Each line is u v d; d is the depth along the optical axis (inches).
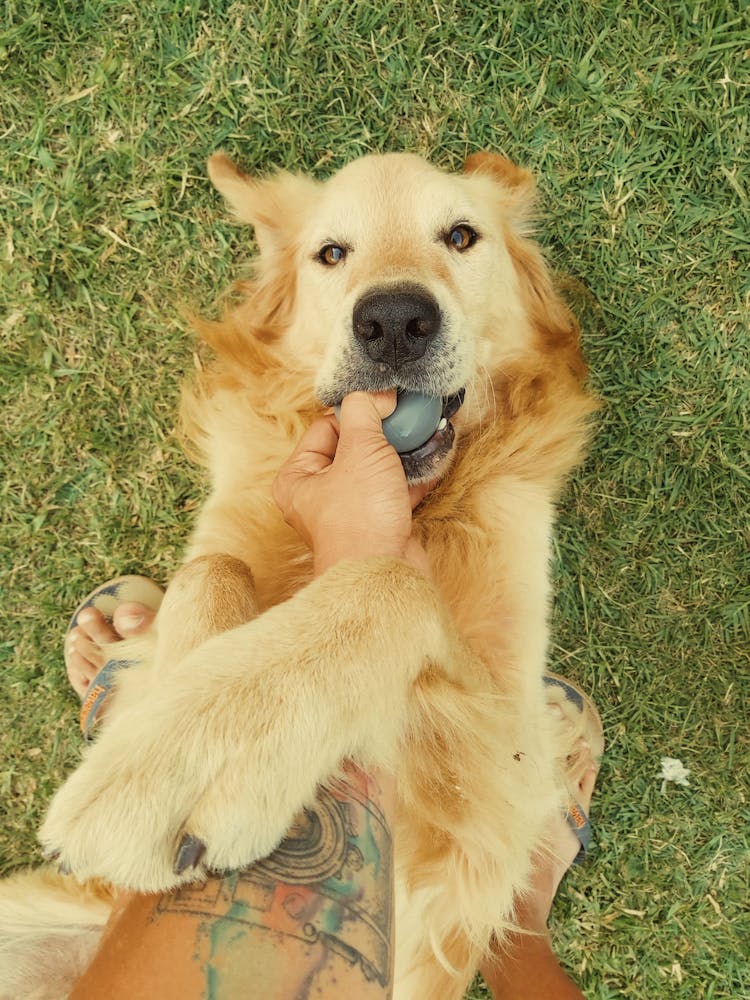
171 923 54.6
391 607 63.2
